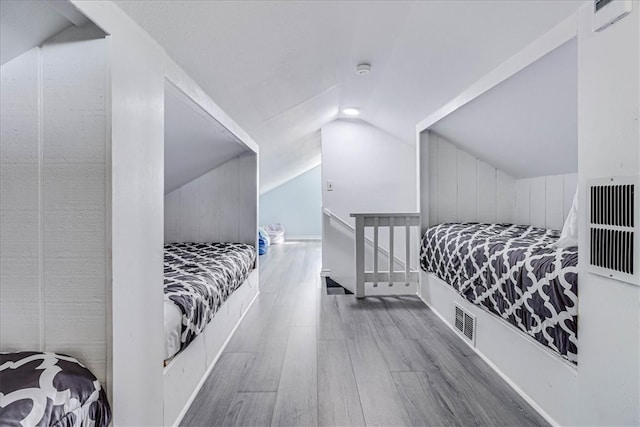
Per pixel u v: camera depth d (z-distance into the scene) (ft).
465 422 4.55
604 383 3.62
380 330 7.84
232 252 8.91
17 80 2.85
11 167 2.87
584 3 3.88
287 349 6.81
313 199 26.76
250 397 5.15
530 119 6.75
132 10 3.07
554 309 4.40
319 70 7.07
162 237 3.93
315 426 4.49
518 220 10.37
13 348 2.92
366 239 12.93
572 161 7.58
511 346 5.49
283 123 9.95
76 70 2.84
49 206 2.88
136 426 3.36
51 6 2.46
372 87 9.23
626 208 3.29
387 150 13.32
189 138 6.89
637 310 3.22
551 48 4.54
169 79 4.07
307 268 15.16
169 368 4.31
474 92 6.75
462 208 10.53
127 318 3.16
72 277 2.90
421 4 4.97
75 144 2.86
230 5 3.59
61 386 2.49
